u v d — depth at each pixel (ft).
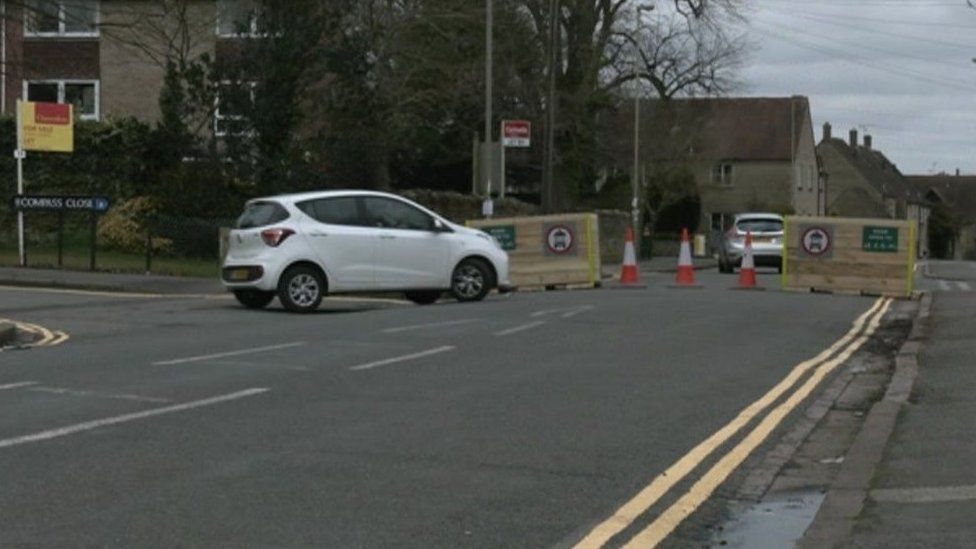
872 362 50.52
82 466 28.76
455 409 36.63
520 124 103.04
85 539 23.07
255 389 39.34
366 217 66.90
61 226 93.09
